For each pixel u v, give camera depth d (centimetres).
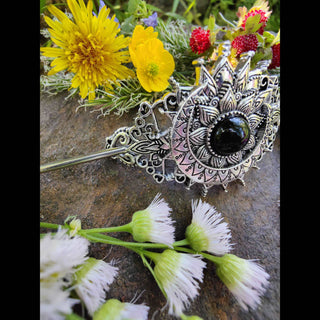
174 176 9
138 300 7
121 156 9
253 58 10
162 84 10
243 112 8
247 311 7
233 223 9
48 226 7
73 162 8
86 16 9
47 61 12
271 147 10
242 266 6
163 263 6
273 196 10
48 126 11
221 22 18
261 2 11
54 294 5
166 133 8
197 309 7
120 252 8
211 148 8
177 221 8
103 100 11
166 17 19
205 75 8
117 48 9
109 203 9
